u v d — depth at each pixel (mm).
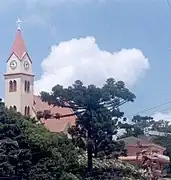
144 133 125500
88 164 79938
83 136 83688
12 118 74625
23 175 71062
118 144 84312
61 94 82125
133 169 80062
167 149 120125
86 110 81875
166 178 85312
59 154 73625
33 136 72938
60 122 127312
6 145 70688
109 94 81312
